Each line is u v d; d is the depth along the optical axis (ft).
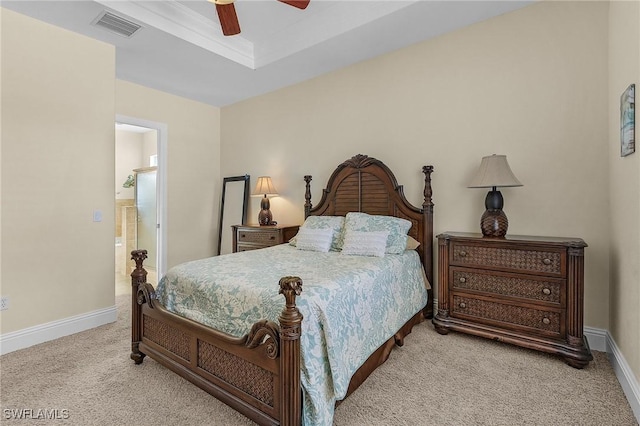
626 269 6.22
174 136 15.08
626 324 6.17
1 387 6.42
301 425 4.67
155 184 16.78
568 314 7.09
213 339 5.69
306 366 4.82
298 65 12.03
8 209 8.19
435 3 8.52
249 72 12.51
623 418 5.38
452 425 5.23
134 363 7.41
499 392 6.10
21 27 8.36
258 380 5.08
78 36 9.45
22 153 8.41
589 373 6.72
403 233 9.53
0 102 8.04
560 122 8.28
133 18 8.75
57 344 8.50
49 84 8.86
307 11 10.06
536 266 7.49
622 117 6.36
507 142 9.03
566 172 8.21
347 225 10.29
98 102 9.88
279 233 12.46
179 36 9.79
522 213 8.82
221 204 16.76
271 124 14.75
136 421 5.42
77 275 9.42
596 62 7.81
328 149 12.82
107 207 10.11
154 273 16.76
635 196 5.69
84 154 9.58
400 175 10.96
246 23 10.62
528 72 8.70
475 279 8.34
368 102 11.66
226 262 8.00
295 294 4.60
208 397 6.09
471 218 9.67
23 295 8.39
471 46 9.56
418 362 7.27
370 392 6.15
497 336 7.91
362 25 9.47
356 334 5.92
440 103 10.14
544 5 8.46
